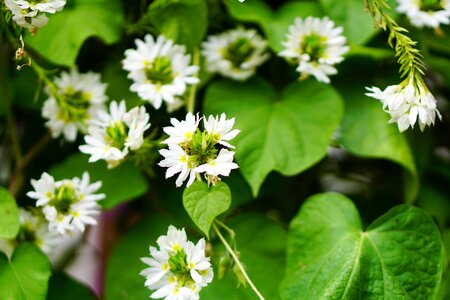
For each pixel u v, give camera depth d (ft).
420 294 2.30
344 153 2.76
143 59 2.41
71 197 2.37
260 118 2.49
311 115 2.49
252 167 2.44
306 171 2.70
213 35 2.60
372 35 2.50
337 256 2.34
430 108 2.21
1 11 2.37
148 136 2.45
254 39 2.54
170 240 2.24
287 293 2.34
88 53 2.60
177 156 2.19
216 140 2.21
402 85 2.22
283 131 2.47
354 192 2.76
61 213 2.36
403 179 2.62
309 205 2.41
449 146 2.76
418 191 2.62
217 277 2.45
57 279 2.60
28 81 2.62
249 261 2.48
